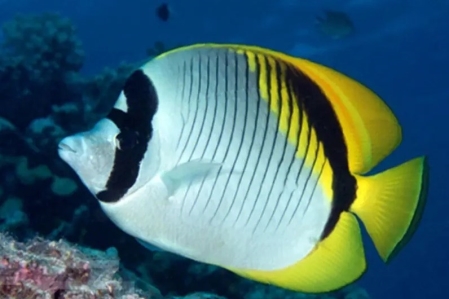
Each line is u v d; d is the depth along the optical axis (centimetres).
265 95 147
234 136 145
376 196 143
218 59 147
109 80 859
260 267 150
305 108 147
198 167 142
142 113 143
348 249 146
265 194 146
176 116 143
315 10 2656
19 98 801
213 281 668
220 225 145
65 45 890
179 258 656
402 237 140
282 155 146
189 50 147
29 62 834
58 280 213
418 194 139
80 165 142
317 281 147
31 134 674
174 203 143
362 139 147
